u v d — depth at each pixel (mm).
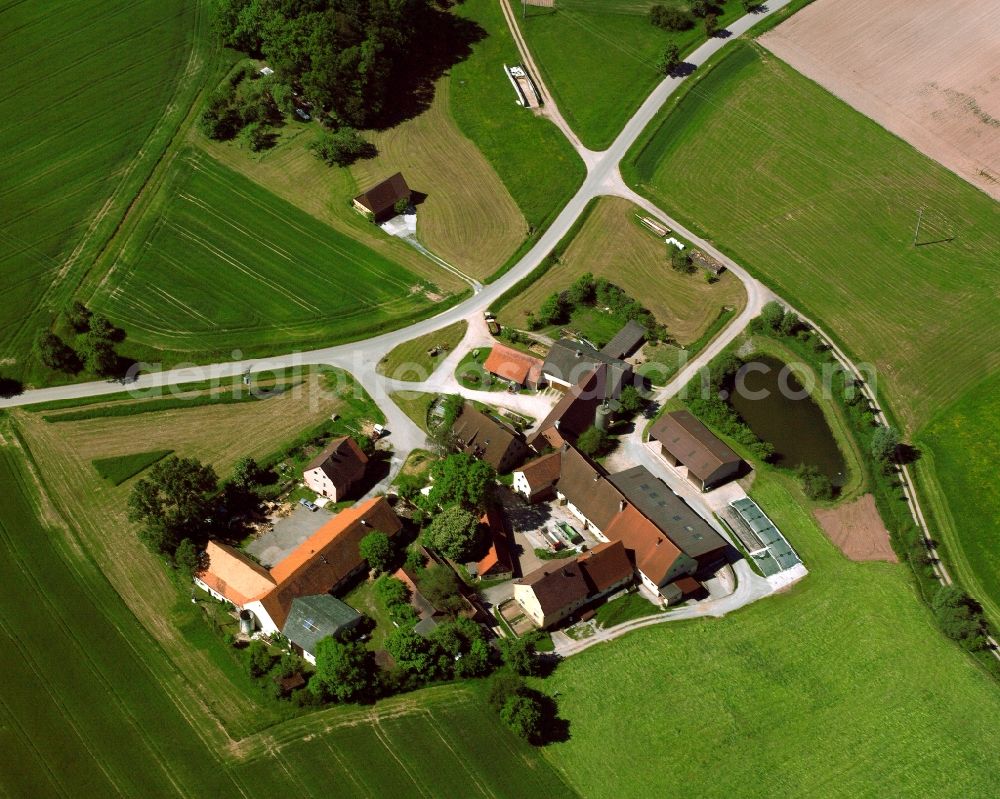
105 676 111688
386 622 117562
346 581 121500
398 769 104125
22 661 113000
